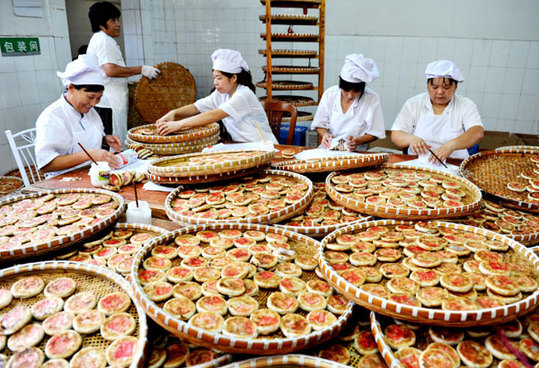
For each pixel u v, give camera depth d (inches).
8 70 194.4
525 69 207.3
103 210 76.4
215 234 67.4
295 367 43.3
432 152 103.0
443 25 214.2
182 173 81.0
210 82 277.9
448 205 71.5
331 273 51.5
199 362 45.9
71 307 51.9
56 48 223.1
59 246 62.6
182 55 277.1
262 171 94.6
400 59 227.0
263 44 254.7
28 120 209.8
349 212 77.9
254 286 54.9
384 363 46.4
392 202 73.7
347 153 111.5
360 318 53.3
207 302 50.3
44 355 45.3
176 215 72.6
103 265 61.5
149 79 189.9
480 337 47.4
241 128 143.7
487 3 203.6
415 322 45.3
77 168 109.6
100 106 177.2
